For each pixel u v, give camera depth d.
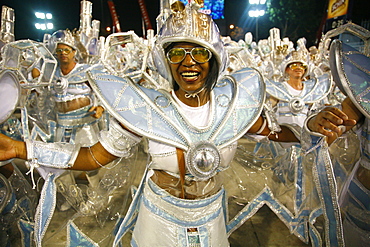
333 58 1.54
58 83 3.35
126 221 1.63
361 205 1.66
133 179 2.82
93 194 2.60
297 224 2.43
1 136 1.35
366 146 1.60
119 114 1.33
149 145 1.42
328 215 1.53
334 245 1.53
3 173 2.16
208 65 1.31
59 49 3.36
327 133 1.37
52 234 2.53
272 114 1.65
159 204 1.41
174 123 1.35
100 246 2.19
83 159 1.41
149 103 1.37
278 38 4.62
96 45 4.94
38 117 4.07
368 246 1.64
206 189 1.43
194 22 1.21
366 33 1.64
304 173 2.47
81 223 2.35
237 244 2.61
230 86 1.56
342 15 10.22
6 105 1.39
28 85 3.04
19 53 2.54
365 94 1.43
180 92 1.42
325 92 3.37
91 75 1.40
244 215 2.38
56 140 3.58
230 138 1.40
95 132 3.63
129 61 3.46
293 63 3.35
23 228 2.20
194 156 1.29
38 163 1.37
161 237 1.39
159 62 1.43
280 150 3.10
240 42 7.25
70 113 3.48
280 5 15.34
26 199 2.37
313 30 15.25
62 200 2.75
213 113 1.41
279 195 2.68
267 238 2.69
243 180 2.70
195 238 1.39
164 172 1.43
